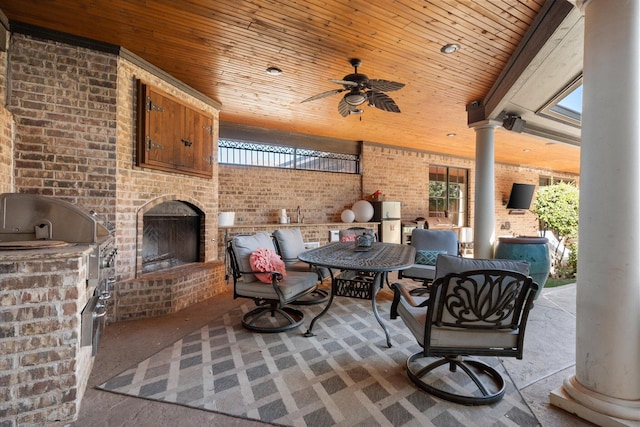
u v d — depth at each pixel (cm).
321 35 280
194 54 317
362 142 698
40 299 161
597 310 167
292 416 171
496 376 207
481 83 381
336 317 329
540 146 704
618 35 161
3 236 211
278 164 612
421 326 194
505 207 927
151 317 323
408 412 175
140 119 324
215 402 182
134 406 178
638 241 161
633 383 162
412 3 237
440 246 426
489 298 174
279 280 298
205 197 432
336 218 678
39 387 161
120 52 302
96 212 295
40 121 275
